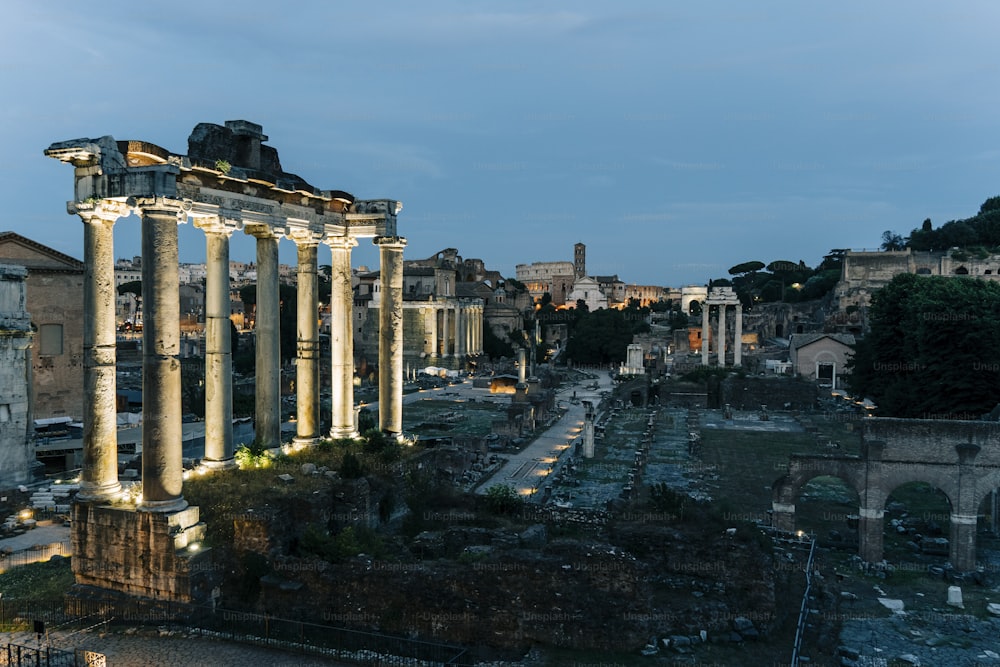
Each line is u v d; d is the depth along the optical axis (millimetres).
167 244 25234
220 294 30828
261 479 30375
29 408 49969
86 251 26578
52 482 49906
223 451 31234
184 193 28531
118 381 106500
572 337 190125
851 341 124062
